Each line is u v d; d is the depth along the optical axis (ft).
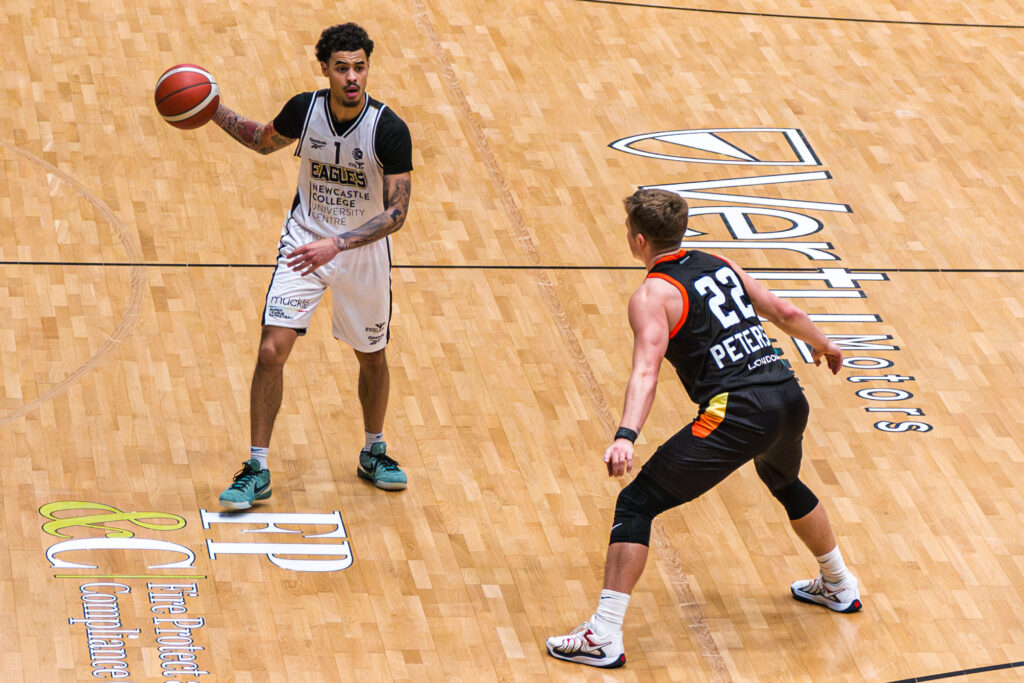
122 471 55.98
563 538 55.21
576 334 66.95
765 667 49.88
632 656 49.88
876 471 59.72
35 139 75.56
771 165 80.23
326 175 53.31
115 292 65.92
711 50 90.94
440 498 56.65
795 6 97.25
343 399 61.72
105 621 48.62
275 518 54.60
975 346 67.77
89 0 88.17
